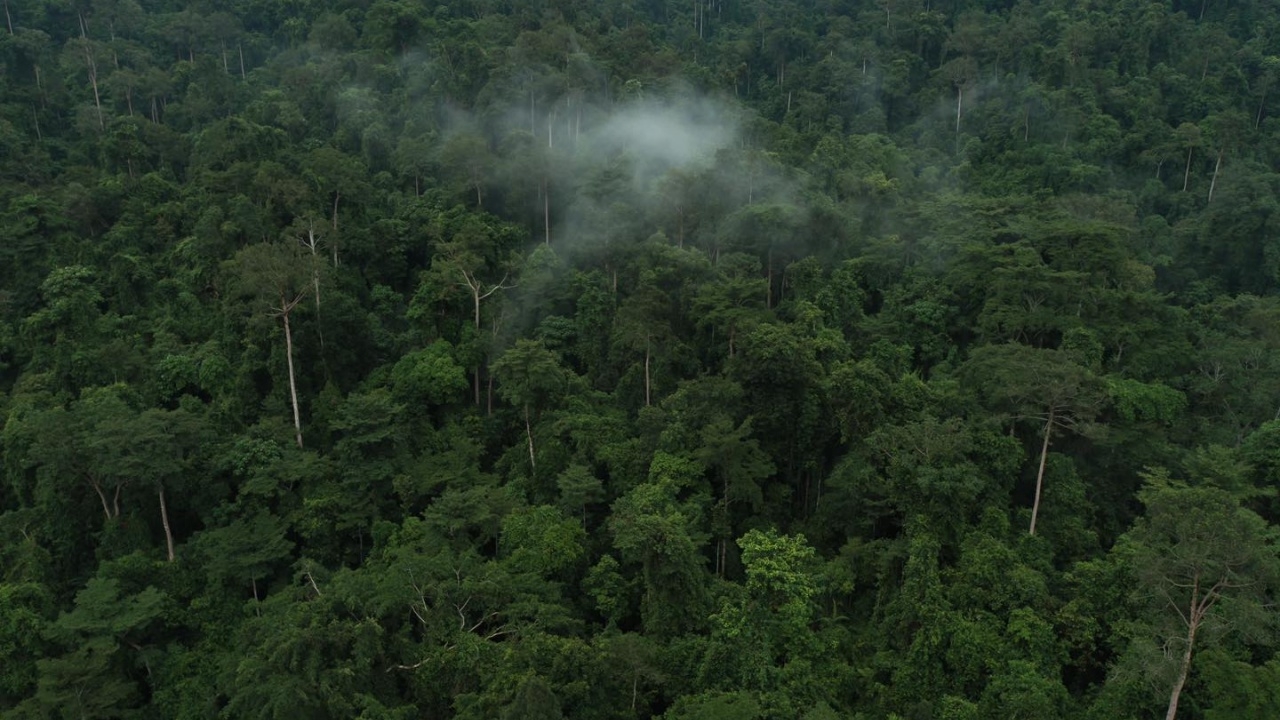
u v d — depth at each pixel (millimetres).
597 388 69250
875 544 49875
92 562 53438
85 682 43281
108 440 49656
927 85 117000
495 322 70875
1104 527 52781
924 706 39469
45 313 65812
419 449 62156
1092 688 41000
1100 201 82000
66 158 95250
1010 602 42594
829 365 60000
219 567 49281
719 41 135250
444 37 111812
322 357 65375
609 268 78062
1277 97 105250
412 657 42344
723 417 54156
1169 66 110375
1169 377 63938
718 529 51938
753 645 40906
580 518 54062
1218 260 81750
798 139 102438
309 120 100500
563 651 38188
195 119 100812
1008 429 53562
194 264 71312
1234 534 33844
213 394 63000
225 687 42281
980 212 78875
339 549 54250
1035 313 63438
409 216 83250
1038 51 109000
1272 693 34688
